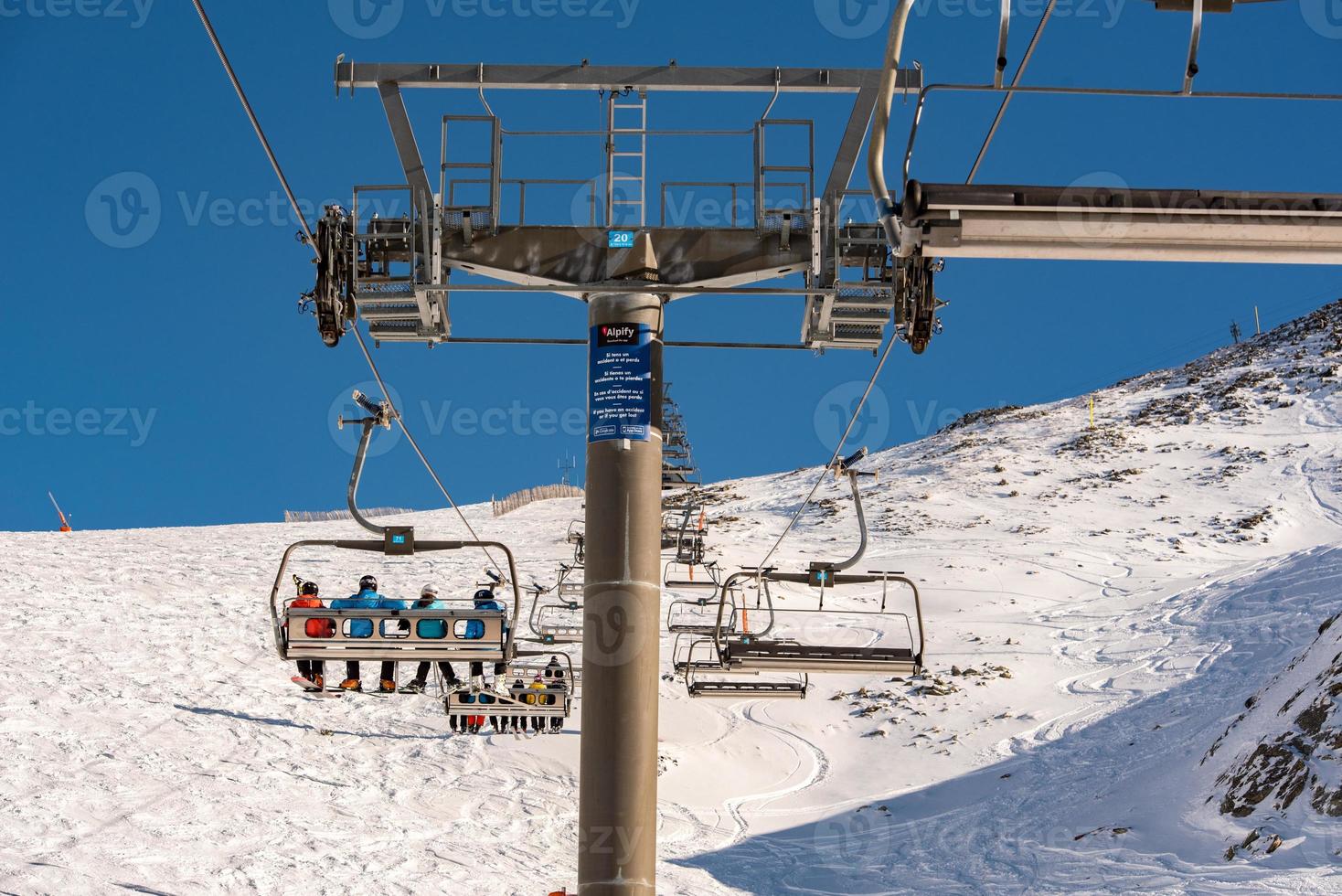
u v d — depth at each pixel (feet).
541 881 74.49
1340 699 83.66
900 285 37.58
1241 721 93.91
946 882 81.56
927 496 242.17
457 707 63.67
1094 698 120.06
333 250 37.96
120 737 94.07
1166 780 91.20
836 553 195.72
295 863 72.74
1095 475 256.11
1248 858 73.82
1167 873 75.25
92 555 172.24
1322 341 341.41
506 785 93.66
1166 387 343.26
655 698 35.68
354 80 39.70
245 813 81.51
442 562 176.24
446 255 38.11
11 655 113.50
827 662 51.42
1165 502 232.12
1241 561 190.49
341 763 95.35
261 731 100.01
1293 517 219.20
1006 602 161.89
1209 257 21.74
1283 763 81.56
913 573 178.81
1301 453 258.98
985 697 122.83
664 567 176.24
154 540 200.64
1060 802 93.86
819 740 113.70
